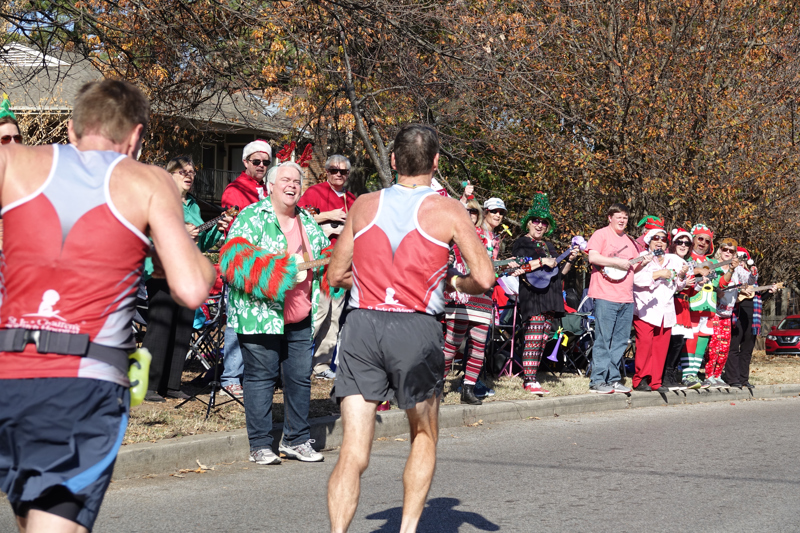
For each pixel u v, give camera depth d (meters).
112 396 2.27
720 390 11.59
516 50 14.95
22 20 10.13
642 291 10.37
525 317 9.56
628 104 15.73
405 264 3.54
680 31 16.52
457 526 4.59
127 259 2.34
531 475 5.98
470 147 19.19
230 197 7.41
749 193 16.20
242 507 4.85
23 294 2.26
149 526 4.42
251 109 14.19
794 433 8.34
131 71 10.80
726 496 5.48
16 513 2.25
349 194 9.05
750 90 16.11
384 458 6.49
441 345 3.61
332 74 13.04
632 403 10.11
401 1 12.05
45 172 2.33
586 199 17.12
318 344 9.15
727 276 11.09
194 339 8.52
